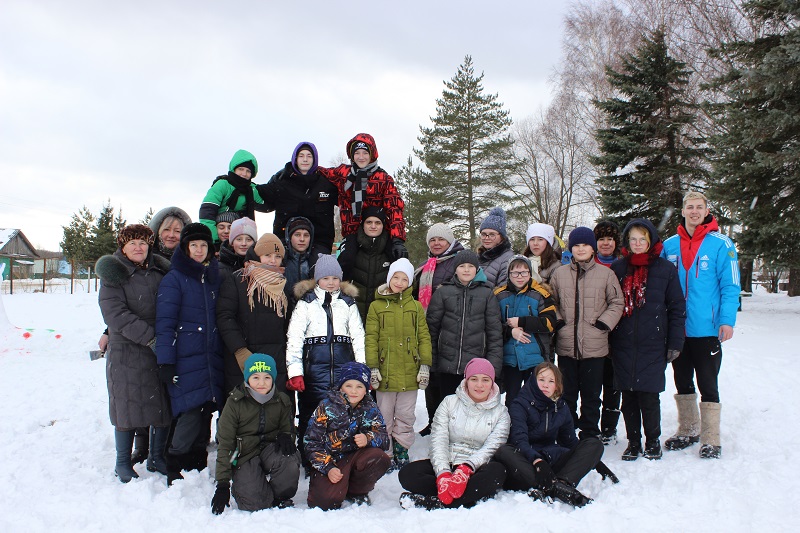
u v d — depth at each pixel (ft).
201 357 13.20
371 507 12.12
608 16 82.28
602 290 15.08
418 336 14.84
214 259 14.03
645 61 55.62
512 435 13.35
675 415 18.31
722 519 10.78
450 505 11.94
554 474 12.35
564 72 88.94
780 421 16.57
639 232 15.03
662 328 14.64
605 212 57.88
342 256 16.37
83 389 22.80
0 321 33.68
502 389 16.72
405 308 14.87
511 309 15.53
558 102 93.97
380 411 14.23
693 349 15.20
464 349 15.08
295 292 14.37
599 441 12.96
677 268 15.55
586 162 94.94
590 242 15.23
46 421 18.39
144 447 15.12
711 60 65.98
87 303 64.80
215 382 13.38
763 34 61.21
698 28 67.26
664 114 56.44
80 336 34.91
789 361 23.41
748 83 39.70
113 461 14.82
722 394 19.89
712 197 43.06
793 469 13.05
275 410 12.43
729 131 42.04
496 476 12.11
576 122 92.89
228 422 11.86
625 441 16.60
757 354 25.54
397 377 14.52
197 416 13.14
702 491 12.00
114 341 13.33
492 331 15.08
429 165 90.22
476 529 10.63
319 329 14.02
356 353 14.29
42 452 15.34
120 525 10.84
